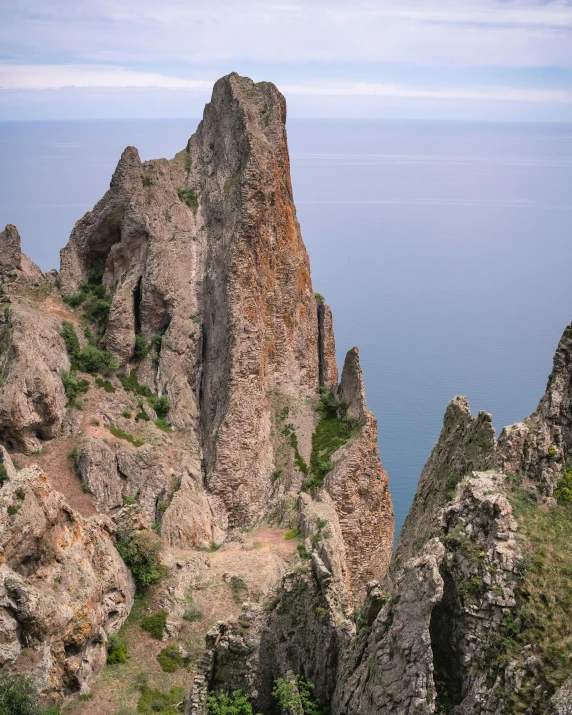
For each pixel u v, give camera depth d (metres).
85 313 79.56
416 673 26.94
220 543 62.12
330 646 32.75
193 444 74.50
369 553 70.50
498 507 28.53
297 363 81.88
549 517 29.34
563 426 31.73
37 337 70.25
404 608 27.73
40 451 66.19
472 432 40.09
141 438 71.62
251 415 73.25
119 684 43.47
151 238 80.44
